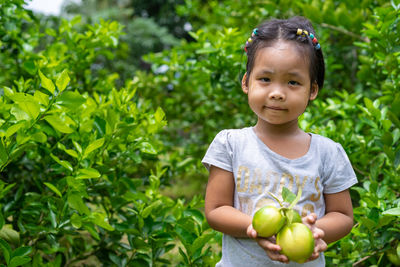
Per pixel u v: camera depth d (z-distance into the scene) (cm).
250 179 157
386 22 255
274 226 135
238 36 337
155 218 238
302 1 387
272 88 152
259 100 154
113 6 1578
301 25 166
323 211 160
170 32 1600
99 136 219
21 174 280
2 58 336
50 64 274
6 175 274
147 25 1408
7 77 340
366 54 360
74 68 323
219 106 459
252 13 457
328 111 300
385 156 257
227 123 472
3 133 172
